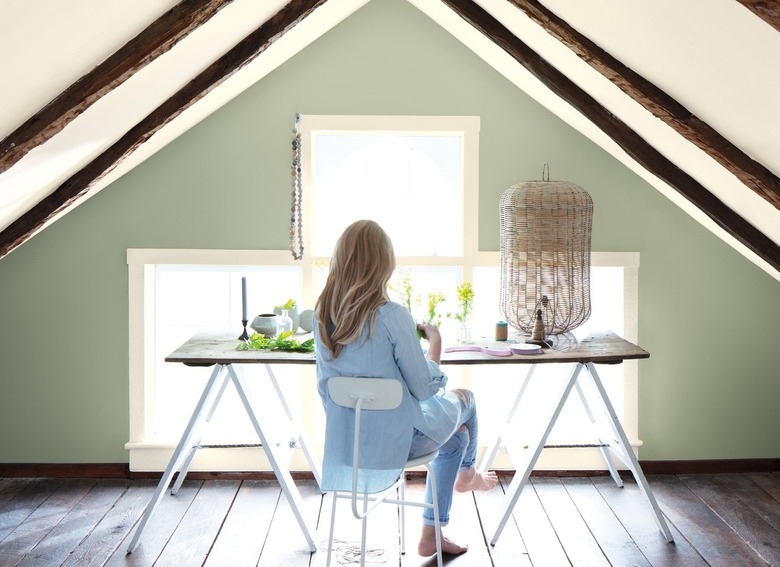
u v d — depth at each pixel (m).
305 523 3.44
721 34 2.14
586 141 4.26
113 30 2.31
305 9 3.36
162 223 4.25
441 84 4.23
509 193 3.95
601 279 4.47
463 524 3.72
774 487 4.17
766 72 2.16
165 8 2.44
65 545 3.49
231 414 4.43
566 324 3.89
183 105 3.43
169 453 4.30
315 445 4.33
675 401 4.37
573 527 3.69
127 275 4.27
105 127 3.12
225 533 3.62
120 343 4.29
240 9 2.88
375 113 4.24
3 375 4.29
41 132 2.49
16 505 3.93
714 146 2.80
